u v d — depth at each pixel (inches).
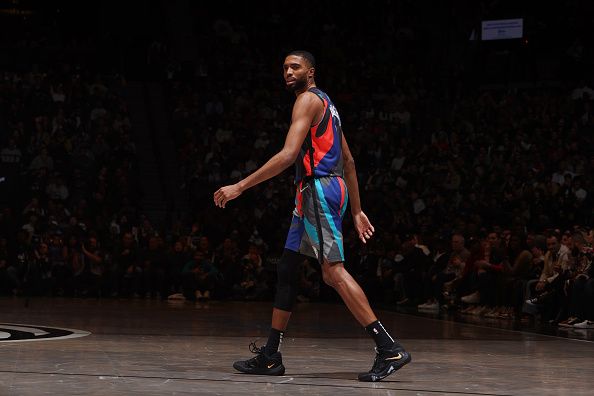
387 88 979.3
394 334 351.3
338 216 202.5
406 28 1076.5
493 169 765.9
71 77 877.8
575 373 217.5
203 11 1064.8
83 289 671.8
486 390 180.2
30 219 699.4
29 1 1051.3
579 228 458.9
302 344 292.0
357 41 1058.1
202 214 749.3
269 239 724.0
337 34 1052.5
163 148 888.3
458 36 1069.8
